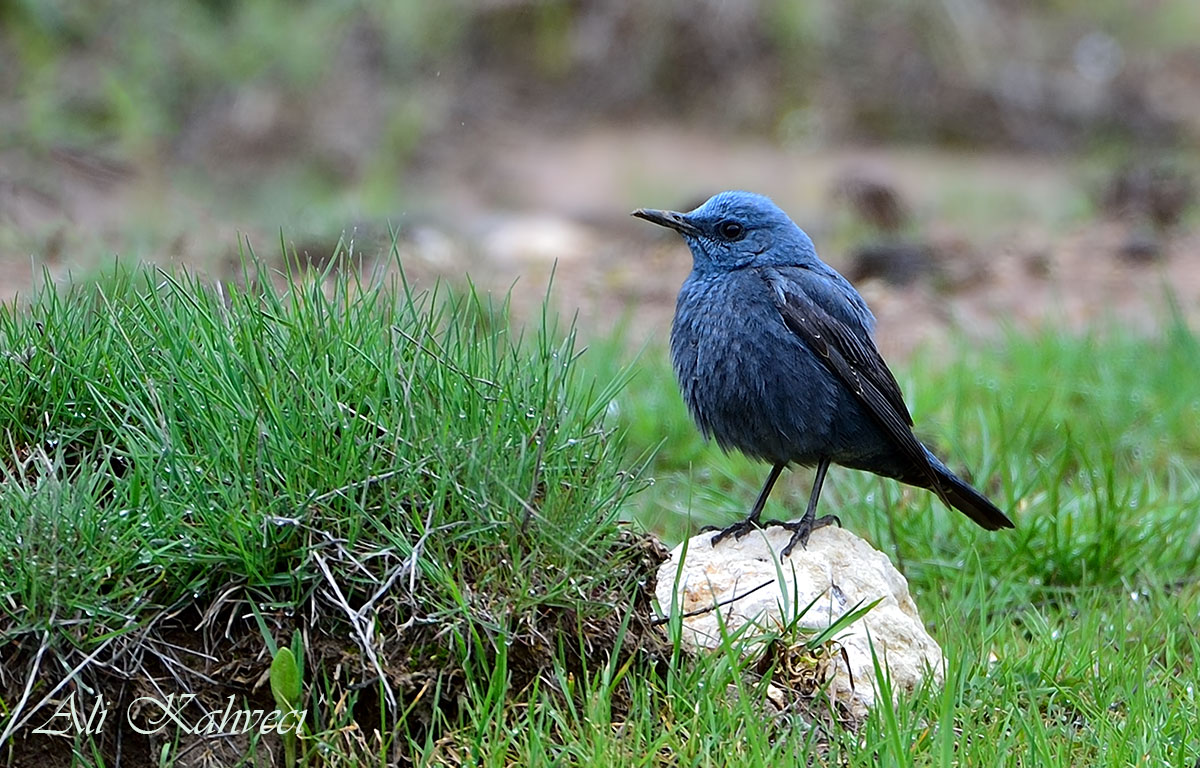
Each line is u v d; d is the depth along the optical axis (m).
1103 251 22.47
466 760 7.69
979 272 21.09
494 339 8.94
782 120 32.31
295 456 8.21
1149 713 8.65
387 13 31.47
